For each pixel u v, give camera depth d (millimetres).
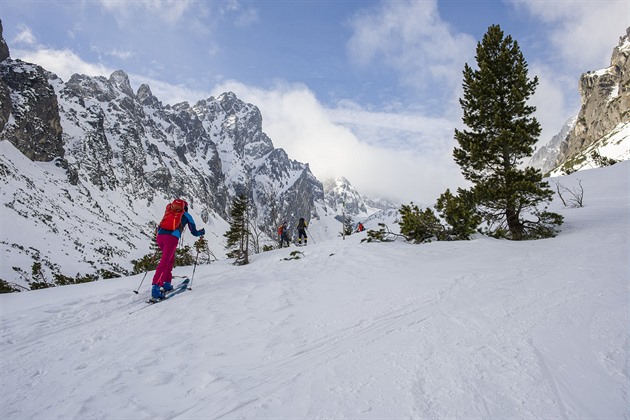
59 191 132500
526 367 2986
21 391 3469
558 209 19719
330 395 2869
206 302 6574
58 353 4508
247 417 2662
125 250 119312
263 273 9453
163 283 7531
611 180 27219
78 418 2865
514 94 12742
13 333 5570
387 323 4535
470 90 13945
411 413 2506
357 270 8484
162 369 3750
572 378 2766
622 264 5836
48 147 151250
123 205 183125
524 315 4152
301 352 3926
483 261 7930
